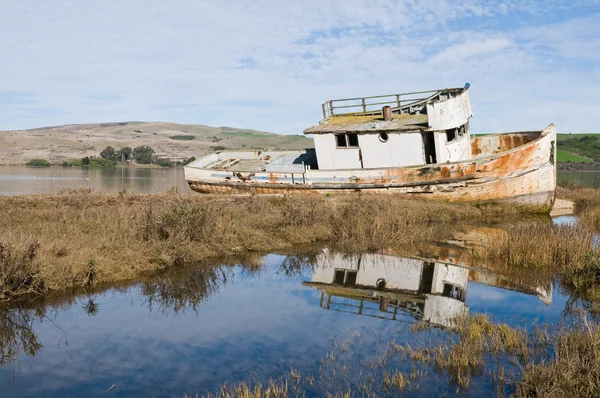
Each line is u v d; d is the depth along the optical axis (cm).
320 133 2564
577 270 1150
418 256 1464
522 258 1339
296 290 1123
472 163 2272
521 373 672
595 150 10450
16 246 1038
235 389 650
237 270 1277
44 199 1939
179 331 859
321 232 1680
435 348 760
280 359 745
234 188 2792
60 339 817
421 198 2370
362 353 765
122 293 1059
